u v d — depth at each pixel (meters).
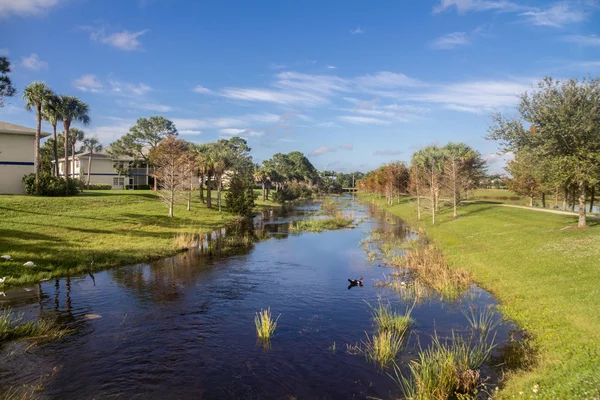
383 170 92.25
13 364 9.71
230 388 8.69
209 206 55.56
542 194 47.94
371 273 20.70
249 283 18.38
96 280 18.45
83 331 12.02
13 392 8.37
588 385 7.34
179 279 18.97
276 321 13.12
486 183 62.66
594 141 22.30
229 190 56.44
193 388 8.68
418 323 12.88
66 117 49.00
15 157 45.62
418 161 65.19
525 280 16.23
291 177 149.38
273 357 10.32
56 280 18.28
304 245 30.48
